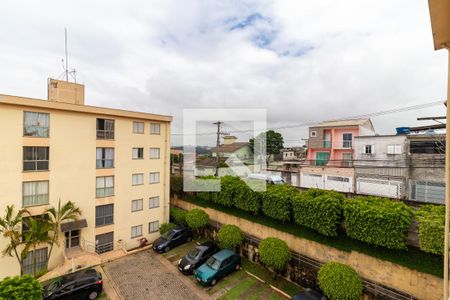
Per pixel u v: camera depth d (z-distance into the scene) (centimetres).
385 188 1828
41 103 1332
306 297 940
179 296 1119
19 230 1263
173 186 2136
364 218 958
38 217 1338
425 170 1720
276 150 3784
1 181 1225
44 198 1368
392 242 884
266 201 1355
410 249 887
